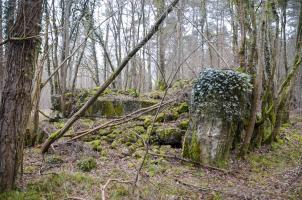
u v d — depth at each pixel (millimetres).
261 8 11500
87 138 10844
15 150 5891
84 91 14711
